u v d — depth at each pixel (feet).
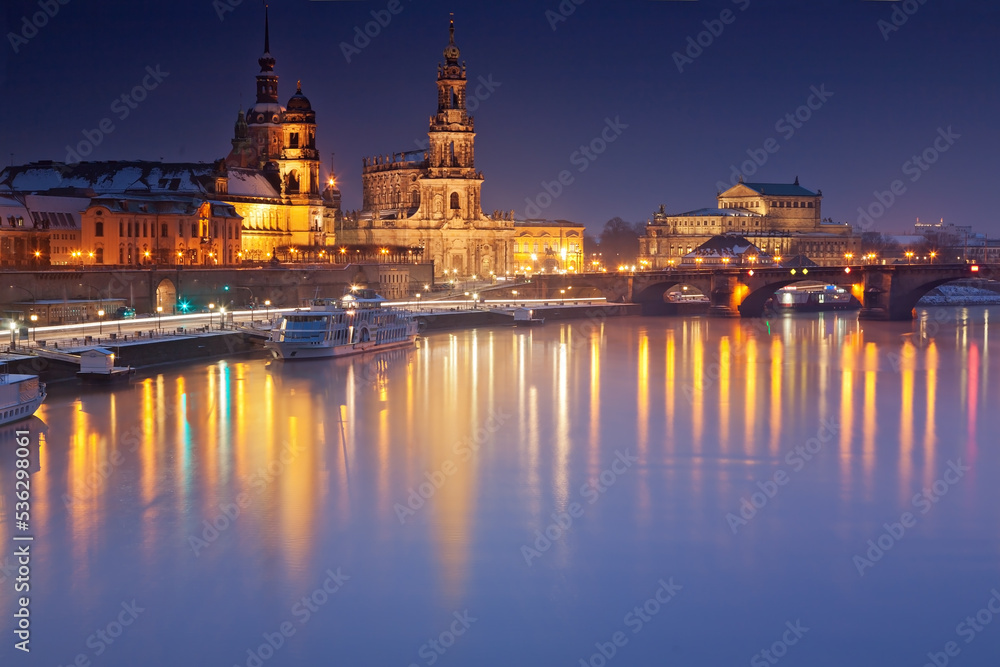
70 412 433.07
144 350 549.54
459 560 268.21
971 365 597.11
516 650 225.15
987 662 220.64
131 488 324.80
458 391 504.43
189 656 222.07
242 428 410.11
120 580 254.68
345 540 281.33
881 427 416.46
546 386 521.65
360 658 222.07
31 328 587.68
